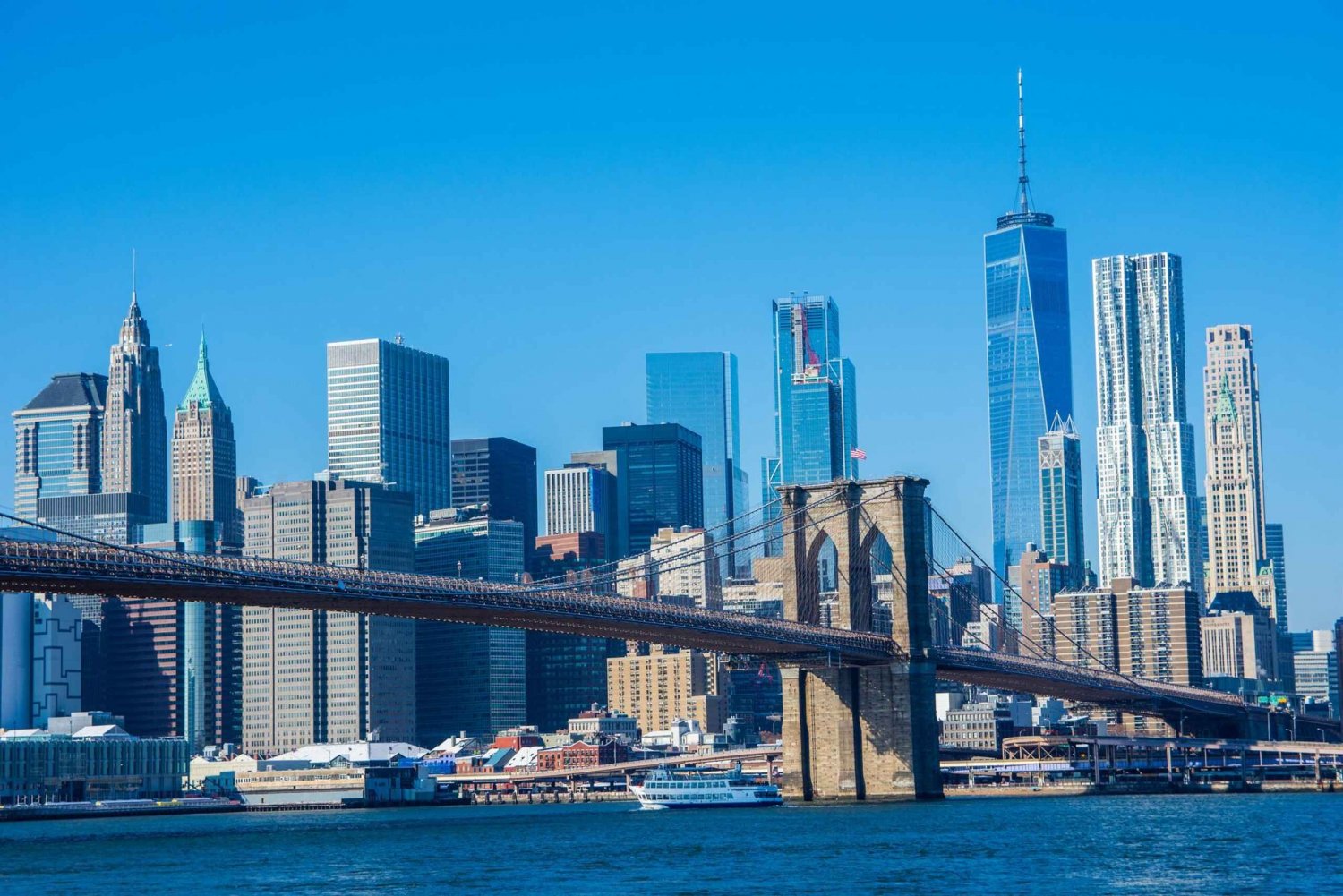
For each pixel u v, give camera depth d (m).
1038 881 186.25
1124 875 190.62
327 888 189.88
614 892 181.25
